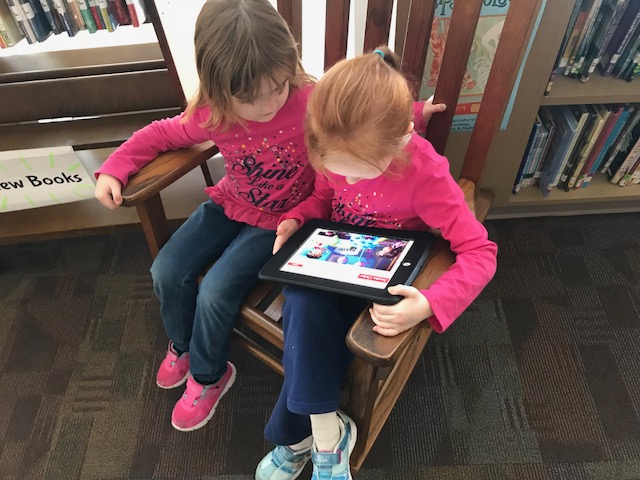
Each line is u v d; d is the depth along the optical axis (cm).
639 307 134
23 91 121
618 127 135
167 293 100
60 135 124
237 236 103
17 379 127
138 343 133
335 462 84
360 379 78
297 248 80
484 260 73
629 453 110
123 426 117
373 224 88
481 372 123
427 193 79
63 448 115
